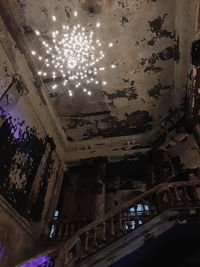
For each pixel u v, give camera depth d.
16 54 8.30
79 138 12.92
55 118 11.50
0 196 6.64
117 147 12.57
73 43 5.92
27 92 9.08
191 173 10.21
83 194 12.70
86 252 5.20
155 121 11.99
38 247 8.45
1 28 7.49
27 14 7.96
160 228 5.47
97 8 7.83
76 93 10.55
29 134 9.17
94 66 9.41
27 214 8.19
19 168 8.13
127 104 11.17
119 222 5.79
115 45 8.84
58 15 8.01
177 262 5.69
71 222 9.32
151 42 8.79
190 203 5.79
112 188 12.76
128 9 7.89
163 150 11.79
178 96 10.44
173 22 8.19
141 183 12.77
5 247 6.70
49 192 10.38
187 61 8.62
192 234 5.53
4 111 7.53
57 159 12.01
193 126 10.51
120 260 5.47
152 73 9.85
